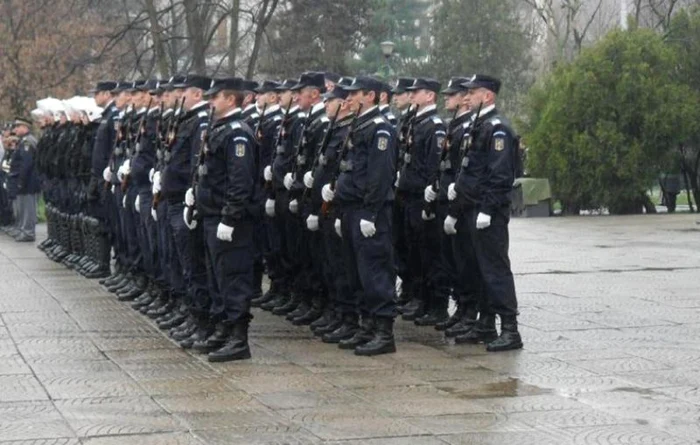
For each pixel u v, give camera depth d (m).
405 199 15.66
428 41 72.50
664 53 40.22
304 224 15.19
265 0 42.94
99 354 13.65
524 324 15.56
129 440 9.68
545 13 71.12
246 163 13.11
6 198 31.06
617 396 11.13
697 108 40.28
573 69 40.53
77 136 21.42
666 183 43.12
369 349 13.47
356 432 9.85
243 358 13.30
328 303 15.27
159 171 15.03
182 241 14.00
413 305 16.19
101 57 43.44
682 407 10.66
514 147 13.66
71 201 22.25
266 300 17.45
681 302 17.58
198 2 43.91
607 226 34.66
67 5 50.41
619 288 19.31
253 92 16.98
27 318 16.36
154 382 12.02
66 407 10.88
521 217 40.56
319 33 48.59
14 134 28.98
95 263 20.94
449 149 14.59
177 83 15.19
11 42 45.81
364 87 13.62
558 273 21.61
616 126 39.94
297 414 10.52
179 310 15.22
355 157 13.63
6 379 12.16
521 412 10.52
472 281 14.54
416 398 11.13
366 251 13.52
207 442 9.59
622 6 54.62
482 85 13.85
